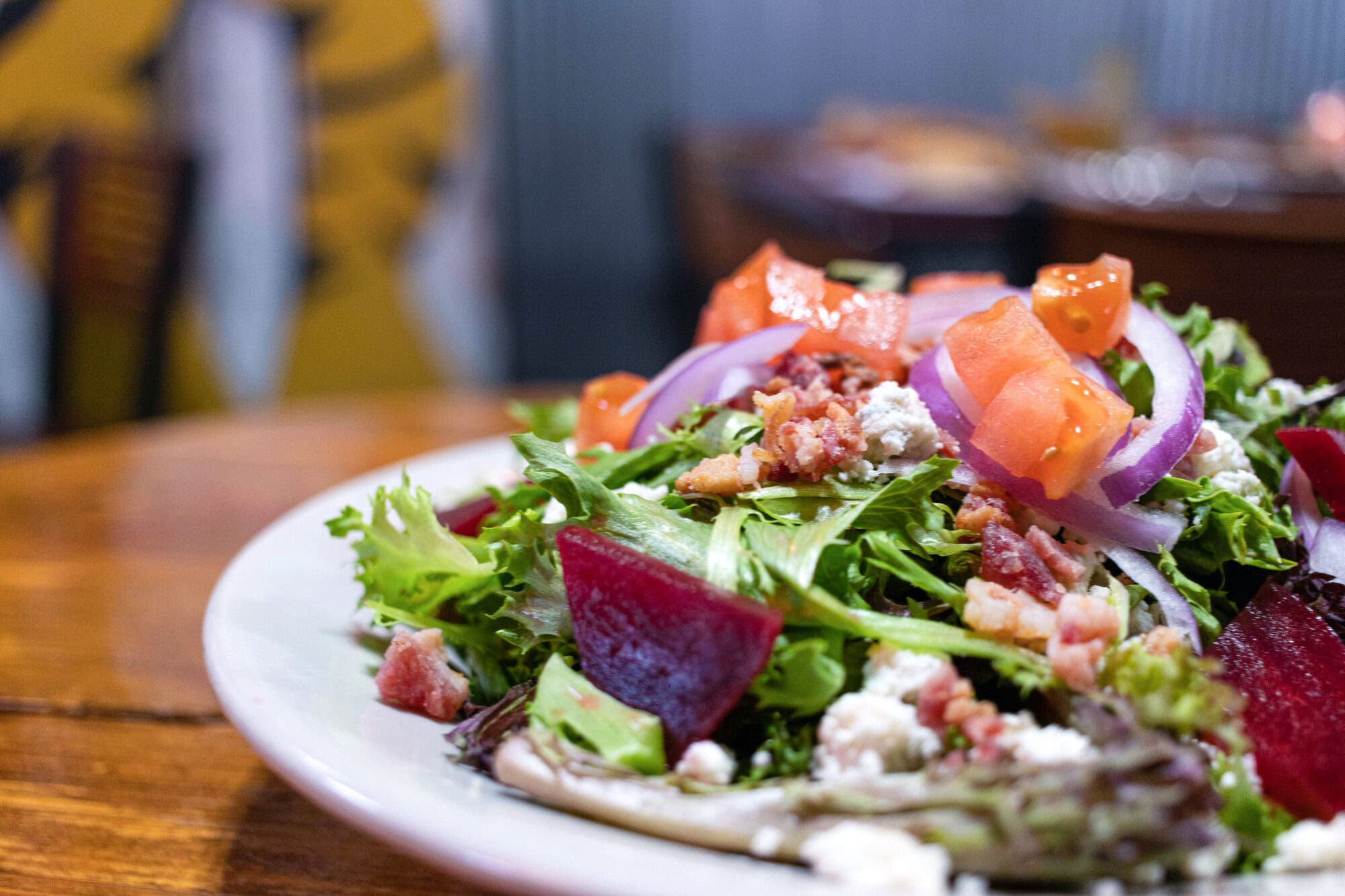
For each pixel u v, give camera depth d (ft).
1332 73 5.11
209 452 1.62
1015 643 0.80
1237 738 0.72
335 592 0.99
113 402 3.25
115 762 0.94
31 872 0.84
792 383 0.98
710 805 0.73
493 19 4.15
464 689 0.86
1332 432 0.92
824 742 0.77
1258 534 0.89
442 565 0.91
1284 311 1.35
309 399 3.86
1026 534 0.85
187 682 1.03
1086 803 0.69
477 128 4.08
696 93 5.25
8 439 3.21
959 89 5.50
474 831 0.69
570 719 0.79
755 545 0.82
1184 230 1.37
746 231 3.59
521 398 1.98
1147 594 0.87
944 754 0.75
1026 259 2.67
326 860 0.85
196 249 3.42
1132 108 3.48
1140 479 0.87
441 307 4.12
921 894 0.66
